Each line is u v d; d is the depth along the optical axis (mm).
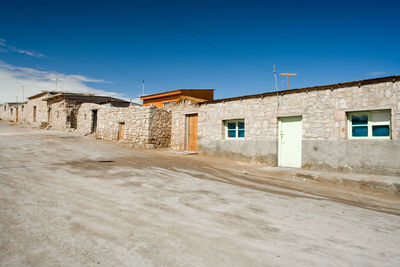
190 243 2822
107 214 3523
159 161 9805
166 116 15938
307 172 8695
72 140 15688
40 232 2814
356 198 6301
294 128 10367
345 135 8852
